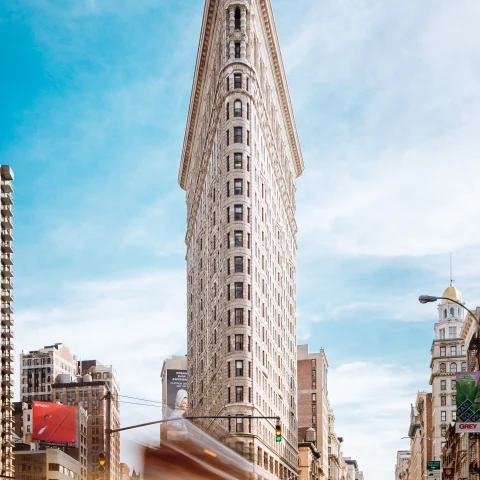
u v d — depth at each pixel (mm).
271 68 150625
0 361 155000
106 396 53938
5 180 161250
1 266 159375
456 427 52375
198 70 154750
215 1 137250
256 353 123125
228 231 123875
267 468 129625
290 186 179125
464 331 136250
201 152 162625
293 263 181125
